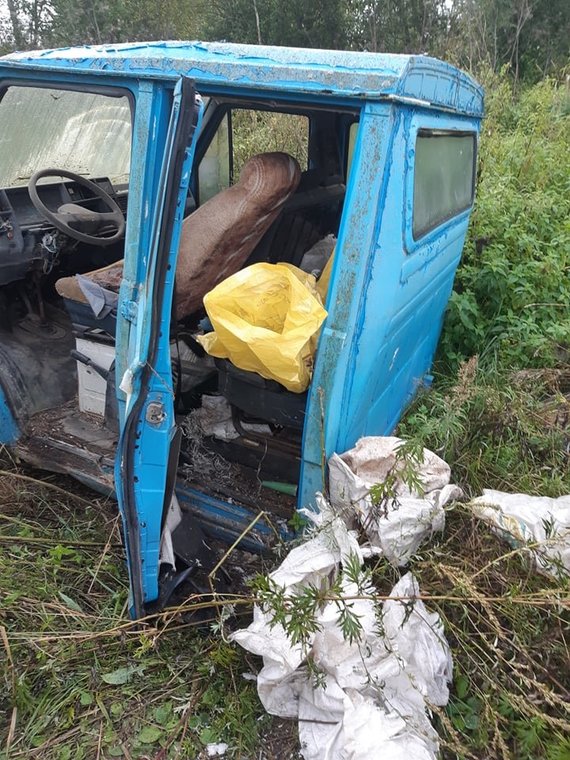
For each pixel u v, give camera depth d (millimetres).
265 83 2078
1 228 3066
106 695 2223
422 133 2492
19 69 2596
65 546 2816
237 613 2365
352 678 1973
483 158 6543
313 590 1884
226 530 2643
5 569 2619
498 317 4469
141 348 2039
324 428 2230
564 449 3305
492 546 2428
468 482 3109
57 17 12984
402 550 2281
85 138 3439
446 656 2113
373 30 12273
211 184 3760
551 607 2227
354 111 2102
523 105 8875
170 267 1994
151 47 2387
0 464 3285
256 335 2180
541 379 3945
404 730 1849
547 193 5930
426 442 3246
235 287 2264
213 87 2166
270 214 2652
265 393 2479
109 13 13008
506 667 2162
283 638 1987
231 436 2854
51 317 3646
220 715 2162
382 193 2059
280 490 2738
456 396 3291
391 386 3002
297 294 2234
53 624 2439
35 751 2029
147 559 2283
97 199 3451
